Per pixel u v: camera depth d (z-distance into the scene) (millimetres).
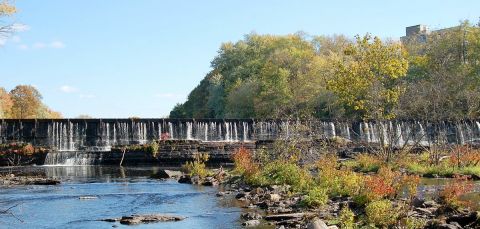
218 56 133000
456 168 45688
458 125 80375
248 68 119500
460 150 50969
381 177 28844
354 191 29062
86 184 43469
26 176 50562
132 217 25109
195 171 48125
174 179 48094
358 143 67875
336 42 126250
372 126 79312
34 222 24938
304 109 90688
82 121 70312
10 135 67188
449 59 95562
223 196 33875
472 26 101000
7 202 31953
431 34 115688
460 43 100438
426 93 70688
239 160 47938
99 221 25047
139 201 32250
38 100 120625
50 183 43688
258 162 46281
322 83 97000
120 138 71438
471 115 85500
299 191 32688
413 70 97625
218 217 25438
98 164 65188
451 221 21281
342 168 43500
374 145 67375
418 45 108875
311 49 123312
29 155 63219
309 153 49562
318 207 26625
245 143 69375
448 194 25734
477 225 20234
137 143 71938
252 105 105438
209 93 133000
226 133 76375
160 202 31672
